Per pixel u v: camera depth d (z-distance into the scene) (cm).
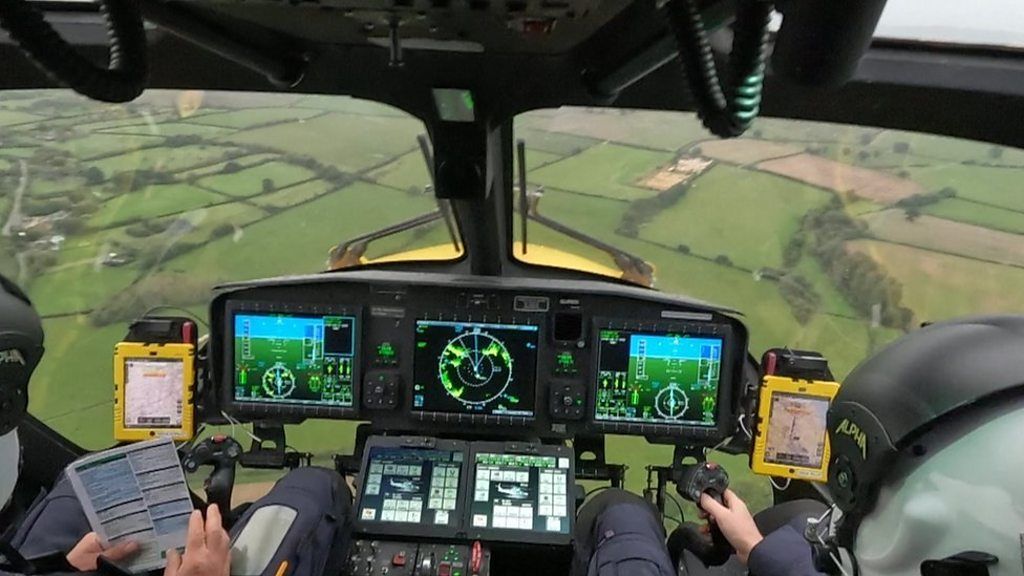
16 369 75
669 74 112
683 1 47
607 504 141
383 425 162
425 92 111
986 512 56
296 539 110
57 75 49
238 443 150
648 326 155
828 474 69
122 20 52
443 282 156
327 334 159
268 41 83
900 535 60
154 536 117
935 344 62
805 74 48
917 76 108
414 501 143
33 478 165
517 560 143
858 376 67
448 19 62
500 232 154
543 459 150
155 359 155
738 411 157
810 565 96
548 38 77
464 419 161
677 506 166
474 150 122
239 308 158
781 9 46
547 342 158
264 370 160
